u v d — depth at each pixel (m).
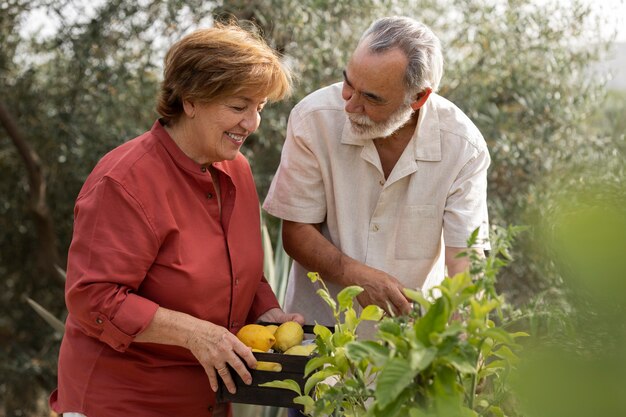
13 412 5.77
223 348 1.58
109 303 1.62
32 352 5.85
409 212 2.05
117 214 1.64
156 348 1.73
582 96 4.58
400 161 2.02
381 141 2.04
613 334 0.43
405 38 1.84
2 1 5.18
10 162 5.69
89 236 1.64
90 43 5.03
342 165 2.06
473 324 1.06
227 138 1.71
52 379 5.75
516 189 4.62
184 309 1.72
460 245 1.99
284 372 1.56
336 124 2.05
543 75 4.71
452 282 1.08
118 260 1.62
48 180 5.55
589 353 0.43
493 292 1.09
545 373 0.44
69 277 1.66
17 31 5.31
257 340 1.65
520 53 4.70
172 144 1.73
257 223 1.90
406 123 2.01
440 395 1.02
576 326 0.44
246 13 4.77
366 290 1.97
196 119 1.70
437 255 2.13
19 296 5.90
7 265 5.88
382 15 4.75
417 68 1.83
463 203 2.02
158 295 1.70
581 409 0.43
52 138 5.32
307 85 4.68
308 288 2.23
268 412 3.09
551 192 0.55
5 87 5.41
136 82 5.05
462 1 4.73
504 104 4.82
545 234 0.44
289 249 2.14
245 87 1.64
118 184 1.64
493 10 4.67
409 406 1.08
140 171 1.67
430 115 2.02
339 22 4.75
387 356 1.05
